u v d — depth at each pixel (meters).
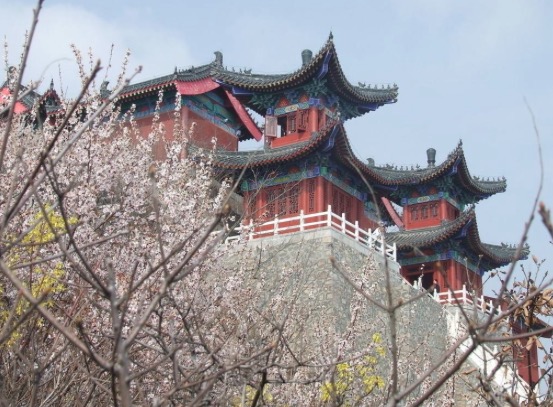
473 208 48.34
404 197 54.22
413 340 36.19
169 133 45.66
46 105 30.73
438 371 27.28
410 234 51.81
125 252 13.95
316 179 40.28
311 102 43.00
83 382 10.38
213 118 48.78
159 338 8.19
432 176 52.34
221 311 13.15
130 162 16.61
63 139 16.22
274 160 40.22
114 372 5.12
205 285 15.20
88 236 13.52
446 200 53.03
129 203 15.69
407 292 37.97
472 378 33.53
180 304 12.38
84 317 11.26
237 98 45.22
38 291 10.68
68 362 10.38
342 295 33.56
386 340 32.88
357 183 42.88
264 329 15.15
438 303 40.41
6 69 13.30
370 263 22.70
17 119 18.45
